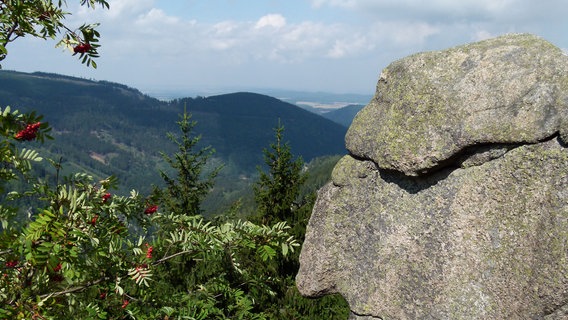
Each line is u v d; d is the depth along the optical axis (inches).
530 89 191.0
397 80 231.9
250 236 221.5
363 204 243.8
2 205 187.2
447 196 211.0
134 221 256.1
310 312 374.9
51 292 193.5
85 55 203.3
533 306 182.1
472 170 205.0
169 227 247.1
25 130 168.1
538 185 183.6
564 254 171.3
